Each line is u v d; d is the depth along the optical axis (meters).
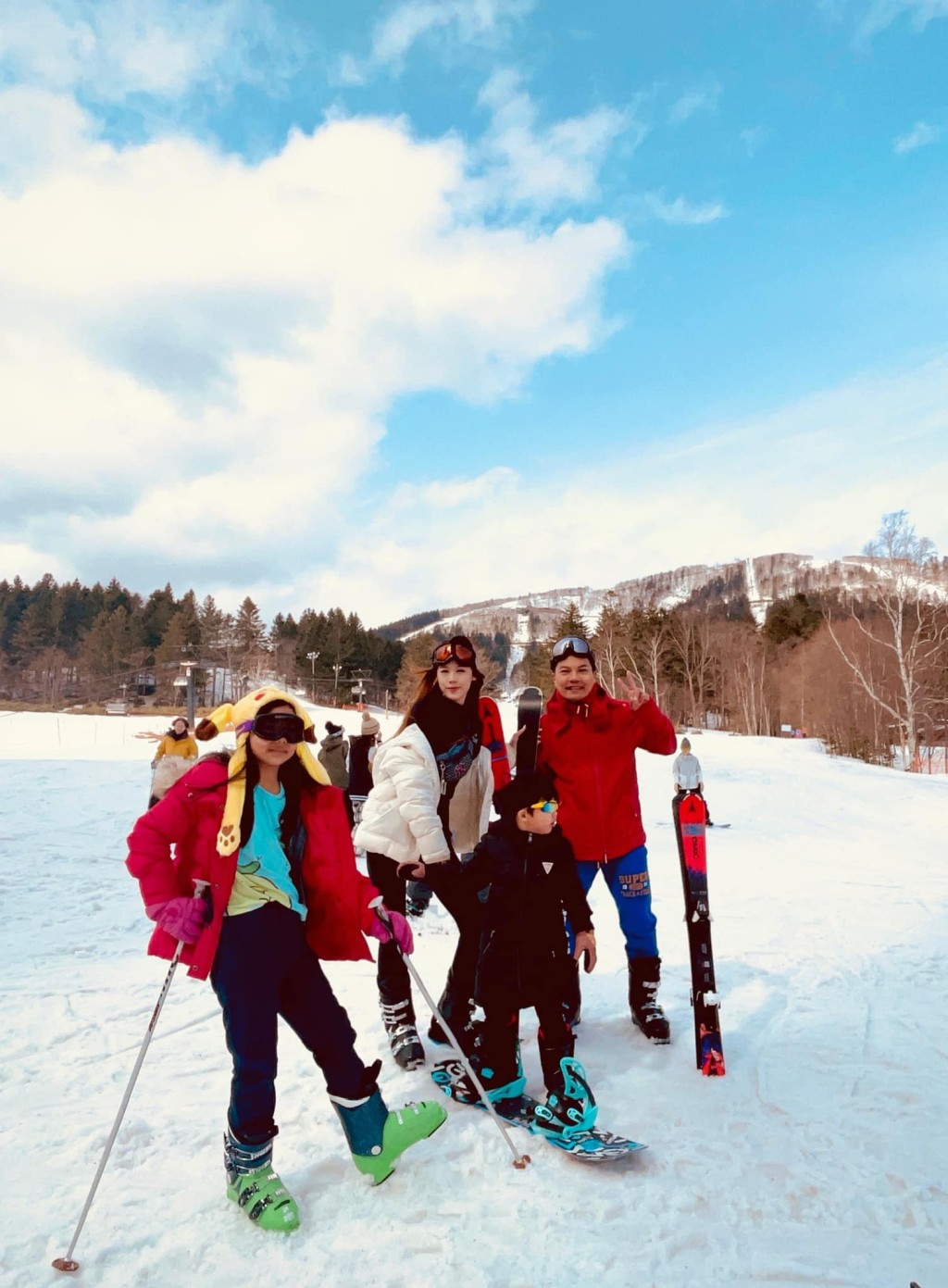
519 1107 3.09
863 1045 3.66
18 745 34.28
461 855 3.96
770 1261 2.26
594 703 3.98
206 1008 4.24
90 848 9.33
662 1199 2.54
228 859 2.55
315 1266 2.24
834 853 9.59
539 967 3.02
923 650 44.41
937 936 5.49
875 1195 2.55
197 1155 2.81
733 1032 3.86
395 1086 3.35
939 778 20.25
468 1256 2.27
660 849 9.78
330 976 4.77
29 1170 2.70
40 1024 3.99
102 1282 2.17
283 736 2.56
